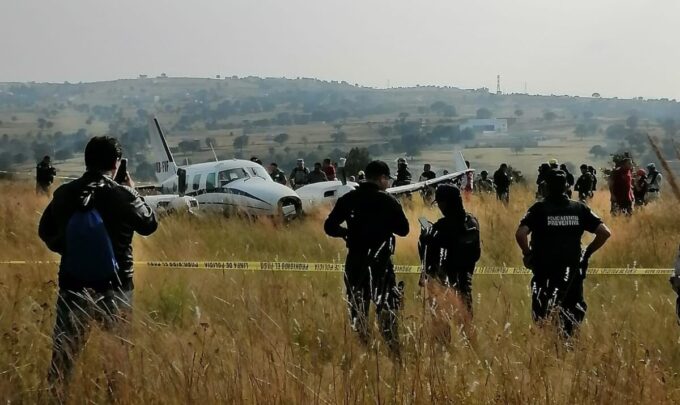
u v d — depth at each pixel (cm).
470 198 2853
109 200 734
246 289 997
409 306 1033
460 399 662
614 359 746
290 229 2022
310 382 689
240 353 706
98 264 718
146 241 1609
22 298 916
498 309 1023
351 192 955
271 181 2472
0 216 1812
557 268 946
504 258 1653
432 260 963
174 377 671
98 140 746
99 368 686
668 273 1490
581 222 954
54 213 731
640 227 1914
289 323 833
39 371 735
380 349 784
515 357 768
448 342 791
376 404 664
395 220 946
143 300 1056
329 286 1238
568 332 913
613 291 1310
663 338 931
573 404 670
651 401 680
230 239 1817
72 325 714
